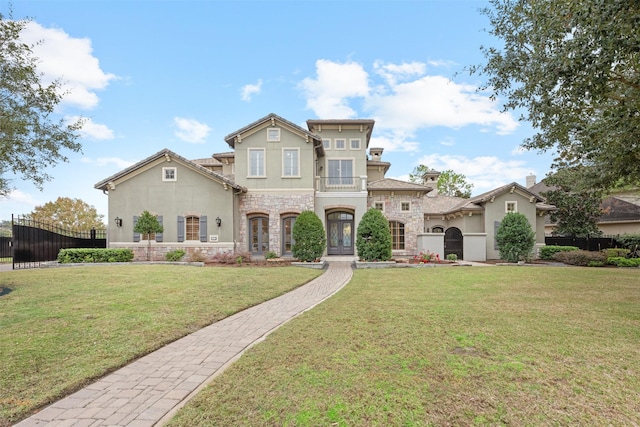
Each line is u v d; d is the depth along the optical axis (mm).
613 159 8992
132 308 7227
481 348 4805
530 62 7527
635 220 23828
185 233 18219
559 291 9422
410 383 3693
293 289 10391
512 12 7910
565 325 5973
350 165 22125
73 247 18984
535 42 7219
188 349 5152
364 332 5602
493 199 21016
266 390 3588
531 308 7316
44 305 7398
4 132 9016
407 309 7277
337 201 19906
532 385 3652
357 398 3371
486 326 5914
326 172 21984
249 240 19344
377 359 4402
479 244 20359
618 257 16922
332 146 22203
